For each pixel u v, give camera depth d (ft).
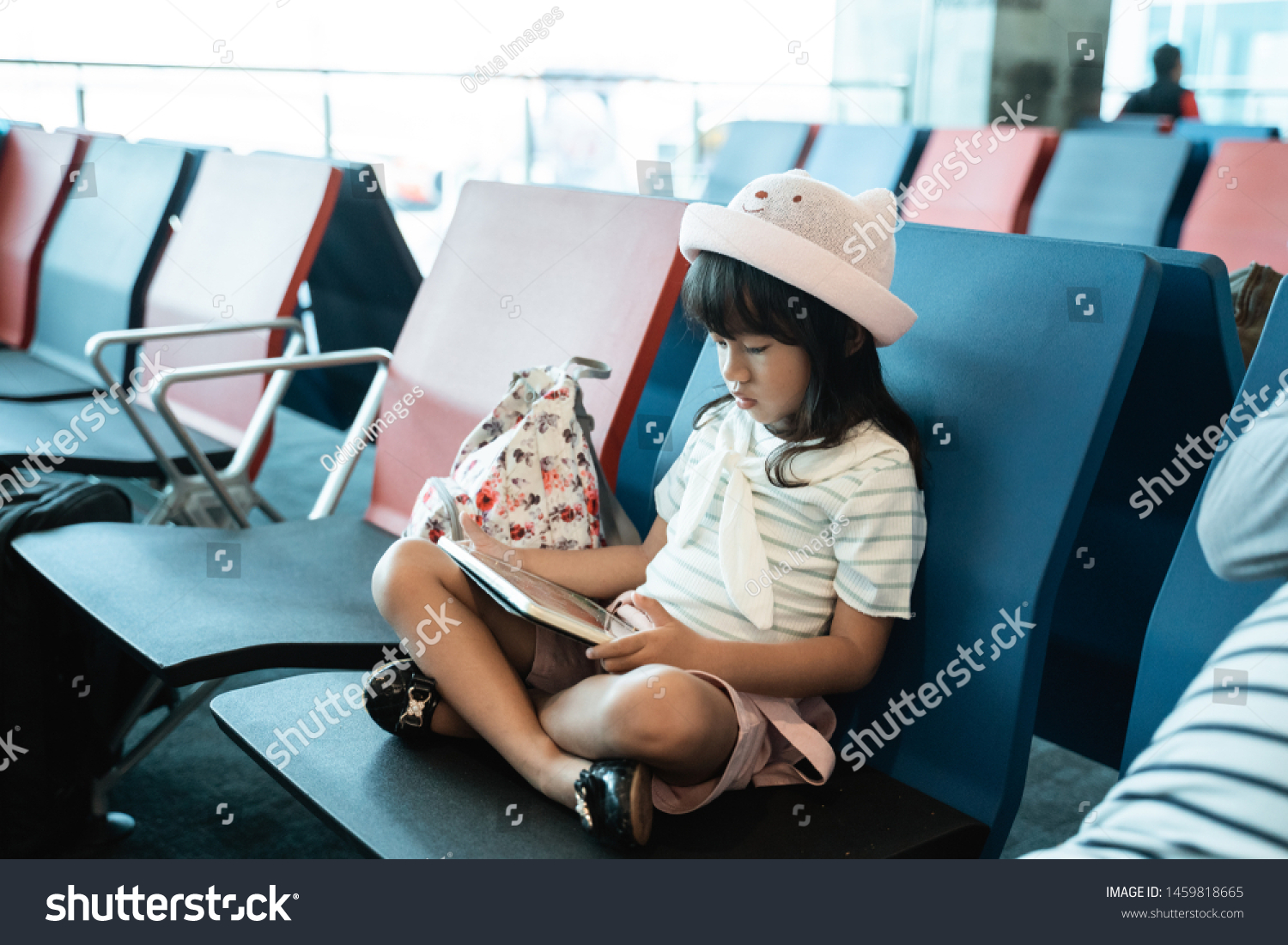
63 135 9.16
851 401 3.39
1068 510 3.10
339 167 7.01
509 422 4.26
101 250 8.32
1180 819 2.31
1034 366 3.26
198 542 4.99
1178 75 13.94
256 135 13.19
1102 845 2.38
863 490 3.32
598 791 2.85
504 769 3.34
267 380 6.70
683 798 3.07
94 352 5.70
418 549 3.54
